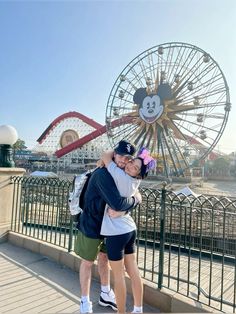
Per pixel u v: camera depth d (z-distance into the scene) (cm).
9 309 335
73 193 346
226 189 3881
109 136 3300
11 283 403
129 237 308
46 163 6041
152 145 3102
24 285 399
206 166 6366
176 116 3020
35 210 627
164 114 3038
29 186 625
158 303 358
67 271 453
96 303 357
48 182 599
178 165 3091
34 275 433
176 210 518
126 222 308
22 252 533
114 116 3328
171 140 3083
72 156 5494
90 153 5350
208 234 638
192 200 432
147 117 3130
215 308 330
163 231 380
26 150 7319
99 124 5838
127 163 297
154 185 2238
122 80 3316
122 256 306
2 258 498
